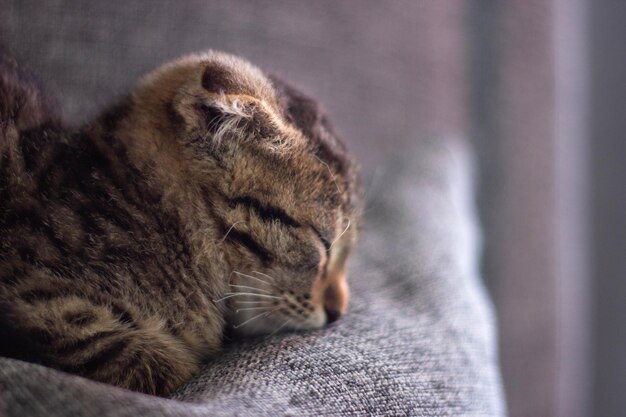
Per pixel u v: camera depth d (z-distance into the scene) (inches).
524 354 19.6
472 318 14.4
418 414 12.2
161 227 13.1
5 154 13.0
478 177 19.7
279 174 13.4
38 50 16.0
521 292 19.7
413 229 16.3
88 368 12.2
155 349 12.6
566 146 20.3
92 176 13.0
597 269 21.7
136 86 14.1
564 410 20.2
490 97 19.8
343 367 12.3
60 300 12.2
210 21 17.4
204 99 13.1
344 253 14.3
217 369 12.3
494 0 19.6
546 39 19.9
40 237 12.5
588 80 20.9
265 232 13.4
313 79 18.5
